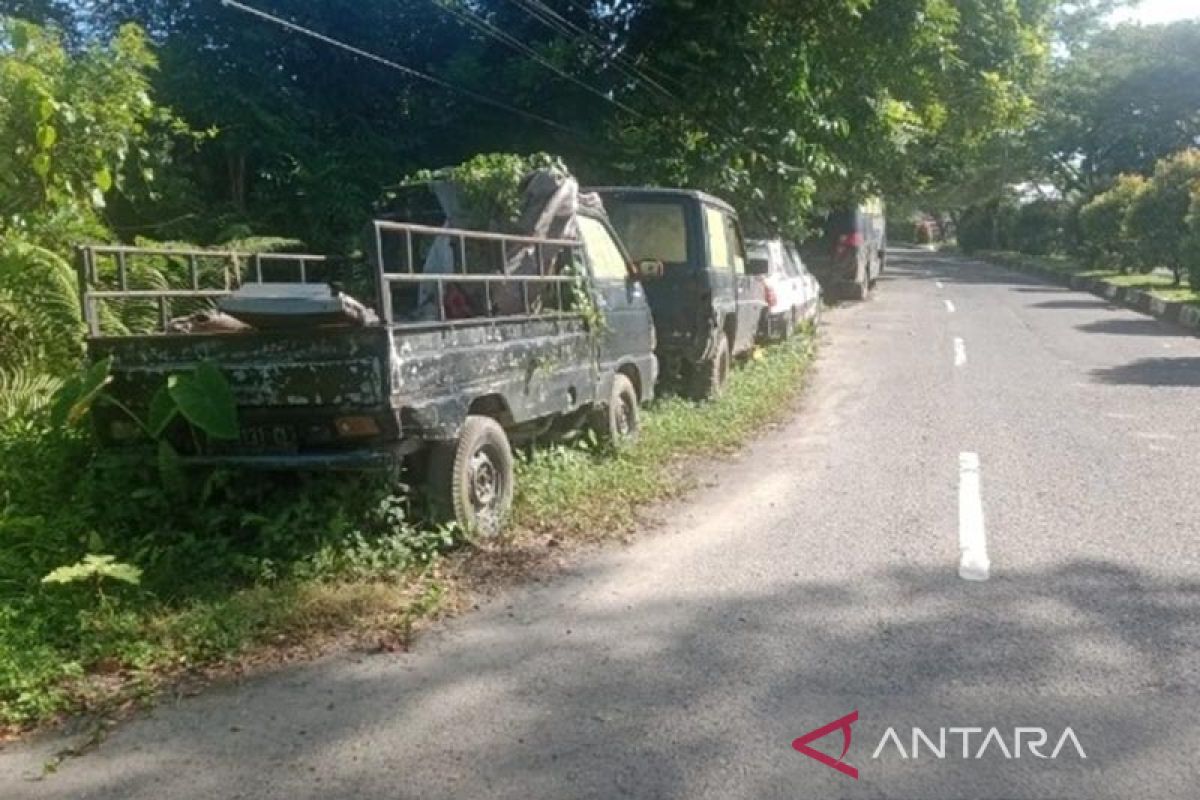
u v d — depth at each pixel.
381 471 5.74
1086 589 5.57
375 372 5.56
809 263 26.50
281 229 13.94
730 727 4.12
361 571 5.66
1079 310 23.25
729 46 15.55
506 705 4.34
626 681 4.55
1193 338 17.39
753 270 13.25
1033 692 4.38
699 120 15.83
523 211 7.50
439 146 16.31
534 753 3.94
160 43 13.47
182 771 3.86
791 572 5.92
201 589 5.48
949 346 16.78
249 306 5.78
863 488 7.81
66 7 13.67
